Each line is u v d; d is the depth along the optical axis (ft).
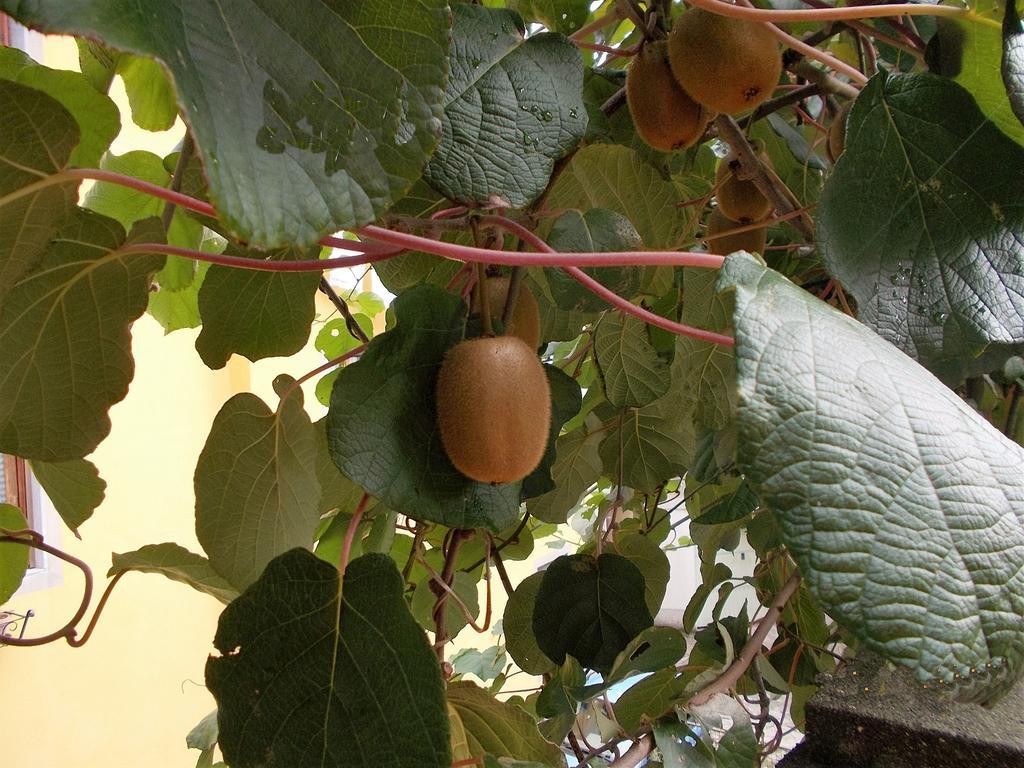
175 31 0.83
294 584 1.34
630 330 2.03
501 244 1.47
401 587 1.30
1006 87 1.31
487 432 1.29
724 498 2.42
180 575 1.90
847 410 0.93
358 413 1.33
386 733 1.25
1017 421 2.41
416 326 1.40
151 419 4.50
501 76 1.36
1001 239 1.38
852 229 1.40
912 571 0.88
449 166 1.29
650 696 2.32
